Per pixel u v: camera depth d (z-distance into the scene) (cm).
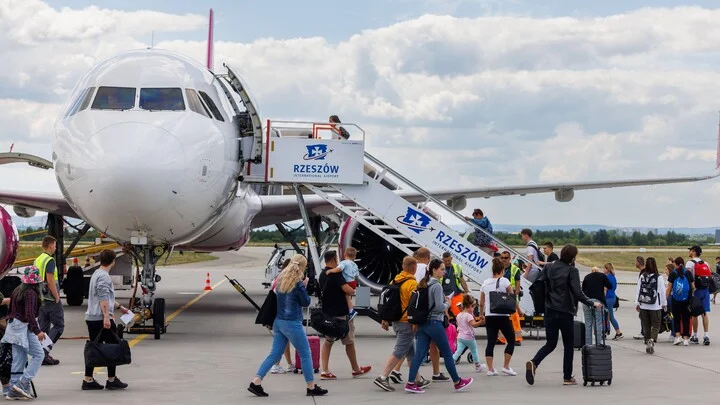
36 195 2194
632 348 1816
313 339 1395
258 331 1947
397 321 1252
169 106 1700
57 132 1712
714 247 11800
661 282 1723
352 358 1359
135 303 1884
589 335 1586
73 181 1608
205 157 1669
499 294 1395
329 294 1330
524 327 1917
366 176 1980
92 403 1119
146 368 1412
